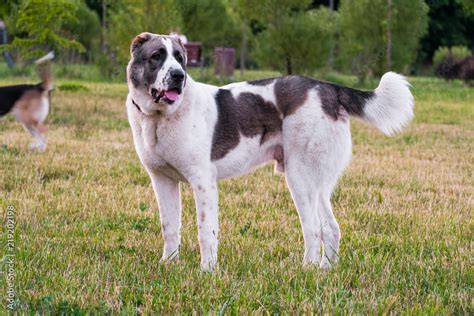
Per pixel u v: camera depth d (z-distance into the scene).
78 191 7.87
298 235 6.39
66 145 11.04
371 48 30.77
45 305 4.21
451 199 8.15
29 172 8.70
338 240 5.46
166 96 4.77
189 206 7.45
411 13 29.88
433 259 5.50
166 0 25.25
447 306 4.41
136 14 25.67
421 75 47.72
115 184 8.38
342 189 8.41
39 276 4.77
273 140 5.45
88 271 4.95
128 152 10.66
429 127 15.34
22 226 6.33
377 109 5.46
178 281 4.69
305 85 5.37
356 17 30.25
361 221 7.02
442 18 51.09
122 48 25.83
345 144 5.45
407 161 10.69
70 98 19.22
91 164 9.47
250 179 8.95
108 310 4.19
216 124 5.18
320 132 5.29
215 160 5.21
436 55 40.59
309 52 26.67
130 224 6.53
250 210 7.28
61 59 35.09
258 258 5.52
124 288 4.55
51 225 6.34
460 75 31.52
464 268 5.28
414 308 4.30
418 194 8.33
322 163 5.34
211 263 5.12
